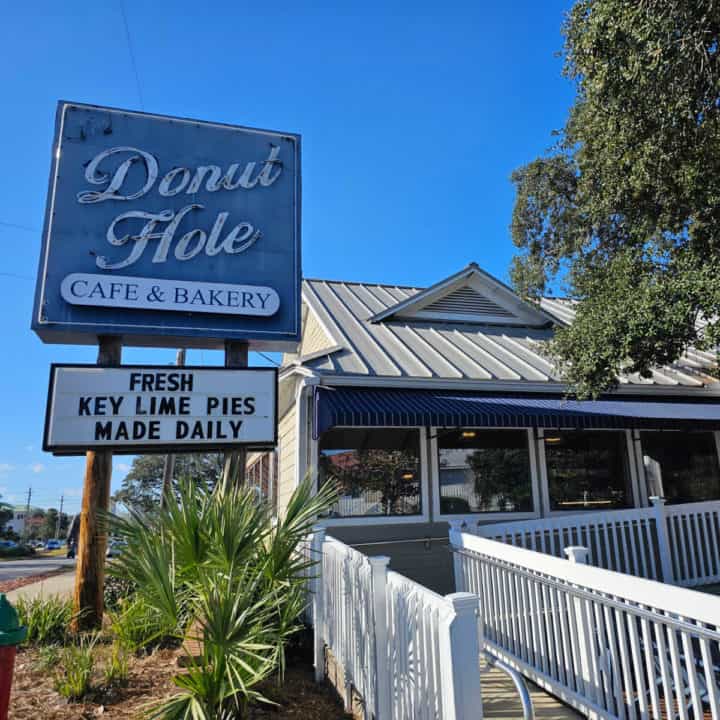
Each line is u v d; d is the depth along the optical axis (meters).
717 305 6.89
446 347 12.62
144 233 8.51
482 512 10.79
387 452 10.53
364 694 4.89
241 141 9.45
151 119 9.01
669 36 6.35
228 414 8.02
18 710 5.14
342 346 11.34
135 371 7.80
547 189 14.10
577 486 11.58
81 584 7.80
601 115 8.00
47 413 7.39
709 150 7.25
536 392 11.44
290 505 6.06
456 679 3.16
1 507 78.12
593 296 9.33
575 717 4.97
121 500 6.66
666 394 12.31
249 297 8.76
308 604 7.21
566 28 8.56
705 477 12.59
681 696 3.82
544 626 5.68
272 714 5.21
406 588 4.11
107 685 5.67
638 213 8.92
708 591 8.73
